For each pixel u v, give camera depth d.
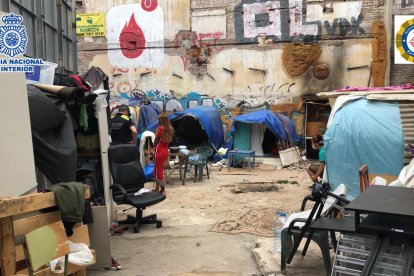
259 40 16.97
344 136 7.09
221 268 4.87
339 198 4.32
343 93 8.12
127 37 17.88
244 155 12.55
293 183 10.30
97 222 4.84
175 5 17.53
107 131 6.54
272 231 6.21
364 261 3.57
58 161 4.64
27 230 3.73
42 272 3.71
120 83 18.05
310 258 4.94
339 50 16.41
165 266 4.96
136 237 6.07
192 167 12.52
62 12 14.98
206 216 7.18
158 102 17.78
